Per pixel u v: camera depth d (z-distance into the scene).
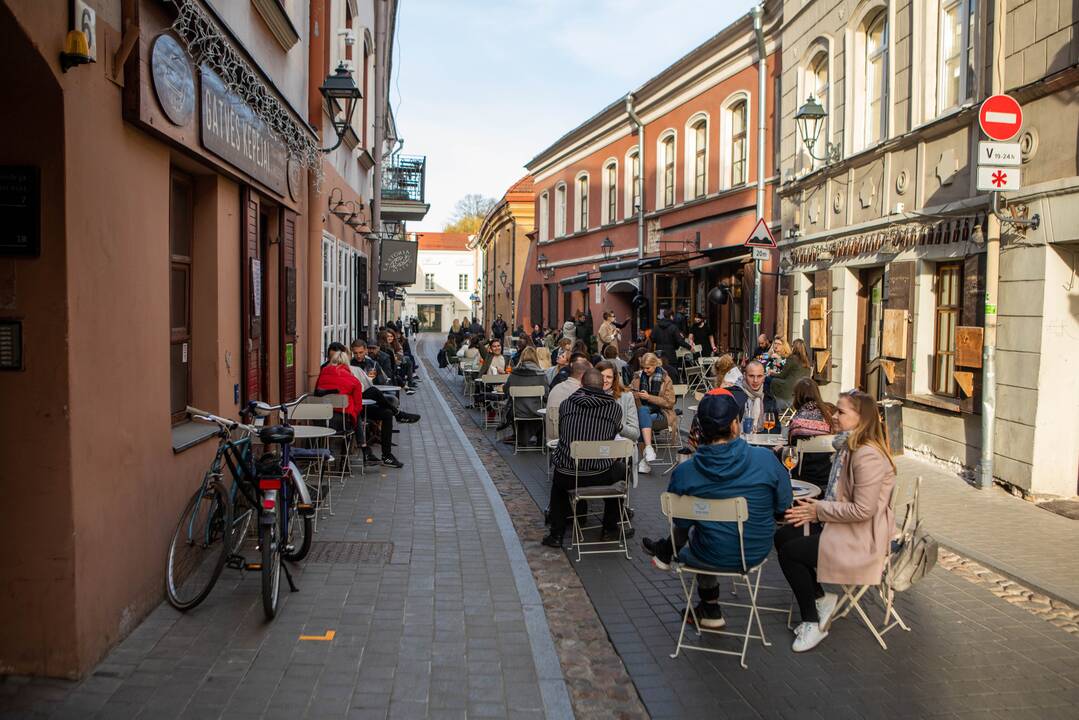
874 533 5.11
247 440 6.34
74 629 4.41
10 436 4.29
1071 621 5.71
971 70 10.55
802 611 5.27
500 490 9.80
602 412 7.43
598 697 4.61
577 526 7.49
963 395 10.52
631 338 29.52
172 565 5.63
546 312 38.69
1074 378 8.71
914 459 11.34
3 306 4.22
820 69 15.70
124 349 4.97
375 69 18.83
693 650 5.21
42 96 4.15
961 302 10.77
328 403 9.07
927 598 6.18
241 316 7.85
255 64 7.50
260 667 4.74
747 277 19.72
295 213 10.56
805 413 7.03
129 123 5.03
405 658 4.95
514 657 5.01
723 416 5.11
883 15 13.03
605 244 29.16
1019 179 8.80
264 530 5.39
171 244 6.56
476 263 80.19
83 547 4.46
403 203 24.53
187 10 5.53
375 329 21.05
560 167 36.47
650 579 6.58
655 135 26.09
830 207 14.54
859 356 13.84
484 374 16.62
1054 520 8.16
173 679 4.54
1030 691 4.63
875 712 4.39
